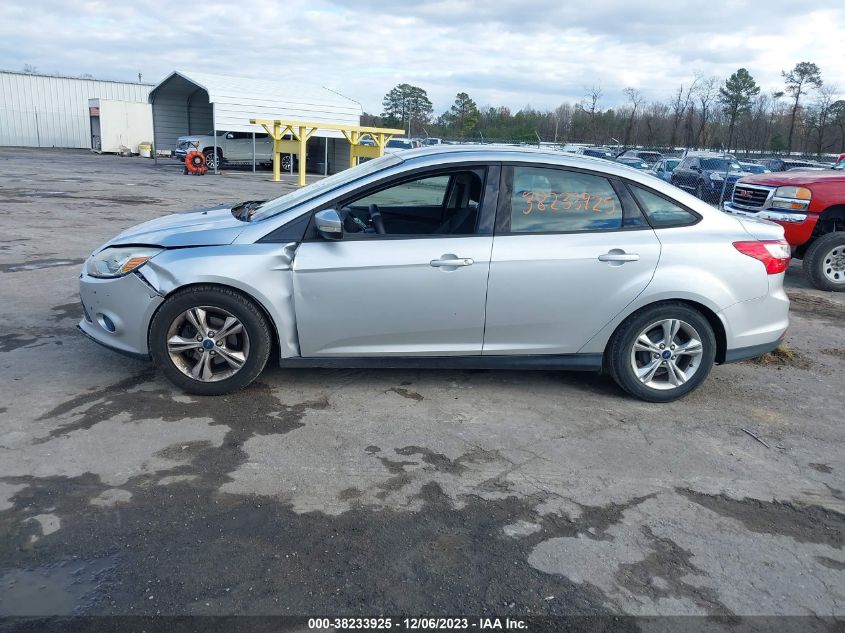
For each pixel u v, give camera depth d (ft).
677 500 11.65
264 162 112.68
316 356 14.70
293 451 12.60
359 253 14.16
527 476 12.17
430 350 14.87
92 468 11.62
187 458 12.13
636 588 9.36
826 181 29.22
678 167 73.87
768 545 10.51
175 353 14.39
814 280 30.25
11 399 14.14
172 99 128.36
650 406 15.64
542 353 15.20
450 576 9.39
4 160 100.37
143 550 9.58
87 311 14.97
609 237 14.85
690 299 15.06
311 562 9.52
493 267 14.38
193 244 14.28
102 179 74.69
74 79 160.15
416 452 12.83
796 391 17.17
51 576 8.96
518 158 14.88
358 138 85.61
